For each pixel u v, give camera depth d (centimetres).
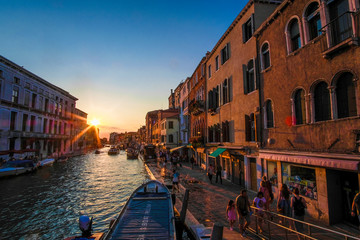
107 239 596
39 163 2927
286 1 907
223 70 1672
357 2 625
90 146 10431
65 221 1134
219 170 1493
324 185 717
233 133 1462
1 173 2172
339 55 673
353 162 600
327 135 713
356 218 672
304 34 821
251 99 1222
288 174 904
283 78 941
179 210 957
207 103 2102
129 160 4647
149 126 7194
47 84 4203
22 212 1255
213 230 532
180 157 3069
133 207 832
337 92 693
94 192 1745
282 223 681
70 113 5466
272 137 1010
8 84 3114
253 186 1214
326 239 601
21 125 3381
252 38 1220
